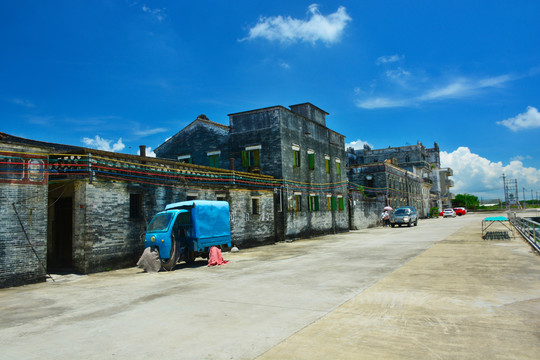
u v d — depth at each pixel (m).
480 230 24.38
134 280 10.52
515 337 4.82
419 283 8.48
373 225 38.78
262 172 23.81
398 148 71.00
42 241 10.89
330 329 5.41
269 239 21.61
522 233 19.22
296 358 4.36
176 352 4.71
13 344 5.23
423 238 20.52
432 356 4.28
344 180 33.34
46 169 11.22
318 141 28.92
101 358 4.60
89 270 11.83
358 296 7.43
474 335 4.95
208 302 7.39
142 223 14.05
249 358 4.41
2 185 10.12
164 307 7.11
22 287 9.98
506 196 84.44
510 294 7.13
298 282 9.17
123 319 6.36
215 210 13.98
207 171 17.92
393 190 47.41
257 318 6.12
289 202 23.70
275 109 23.70
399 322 5.63
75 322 6.27
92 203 12.13
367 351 4.50
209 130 26.22
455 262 11.41
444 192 89.25
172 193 15.62
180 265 13.39
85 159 12.05
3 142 10.22
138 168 14.04
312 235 26.45
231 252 17.44
